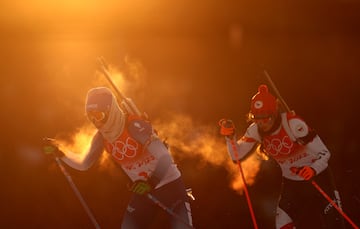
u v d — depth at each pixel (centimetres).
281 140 1630
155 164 1541
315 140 1620
